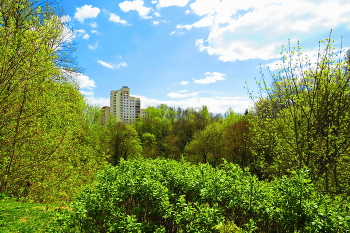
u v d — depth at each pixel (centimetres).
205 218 424
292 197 421
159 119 6769
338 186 972
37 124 1091
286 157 1162
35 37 970
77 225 525
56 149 1194
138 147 4794
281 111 1070
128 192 623
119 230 477
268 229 512
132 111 13750
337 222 387
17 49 981
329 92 901
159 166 834
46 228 620
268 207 484
